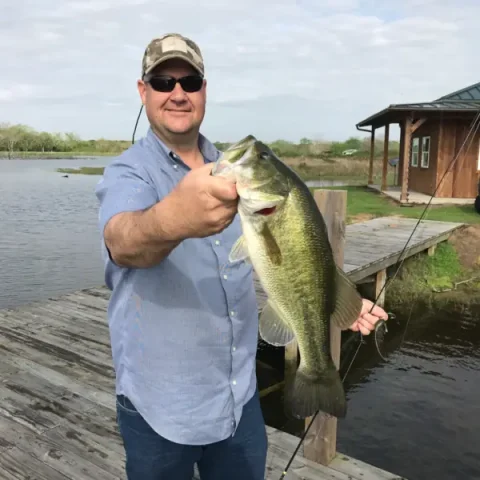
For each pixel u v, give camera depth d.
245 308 2.00
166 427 1.86
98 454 3.56
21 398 4.39
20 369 5.00
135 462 1.92
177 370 1.84
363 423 5.63
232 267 1.92
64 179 44.75
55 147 126.69
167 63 1.90
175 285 1.81
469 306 9.24
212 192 1.20
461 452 5.06
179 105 1.93
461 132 17.22
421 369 7.07
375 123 22.14
